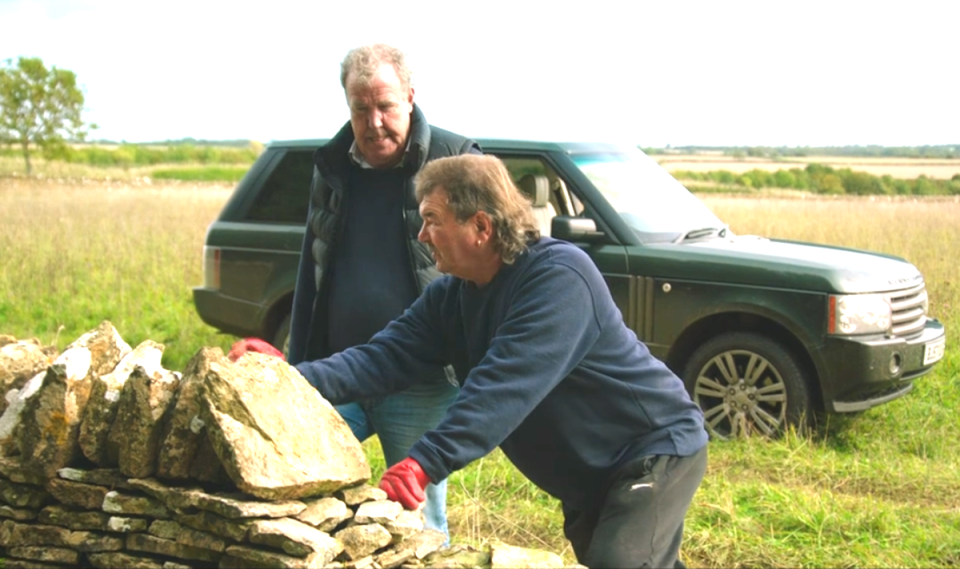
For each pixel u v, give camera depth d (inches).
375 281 138.2
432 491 137.2
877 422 255.9
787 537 174.9
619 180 259.9
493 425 94.2
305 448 89.7
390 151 134.8
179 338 348.8
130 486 91.2
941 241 429.1
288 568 82.7
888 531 176.7
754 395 235.3
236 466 84.4
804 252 246.1
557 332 97.2
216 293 281.9
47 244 523.2
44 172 1744.6
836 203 633.6
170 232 589.9
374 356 114.6
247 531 84.9
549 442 105.0
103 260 486.0
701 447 105.7
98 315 385.1
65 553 92.9
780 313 228.4
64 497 93.4
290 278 268.1
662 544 100.8
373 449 227.5
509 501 193.2
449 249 101.3
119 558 91.0
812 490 203.2
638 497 100.0
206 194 976.3
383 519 90.7
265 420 88.0
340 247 141.0
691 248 240.4
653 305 239.9
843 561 165.2
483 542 172.4
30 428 93.8
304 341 148.4
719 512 183.9
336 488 91.3
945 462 228.2
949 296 350.3
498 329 100.7
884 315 229.3
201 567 89.2
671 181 280.2
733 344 236.4
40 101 1844.2
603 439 104.2
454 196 99.3
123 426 90.9
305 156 276.5
